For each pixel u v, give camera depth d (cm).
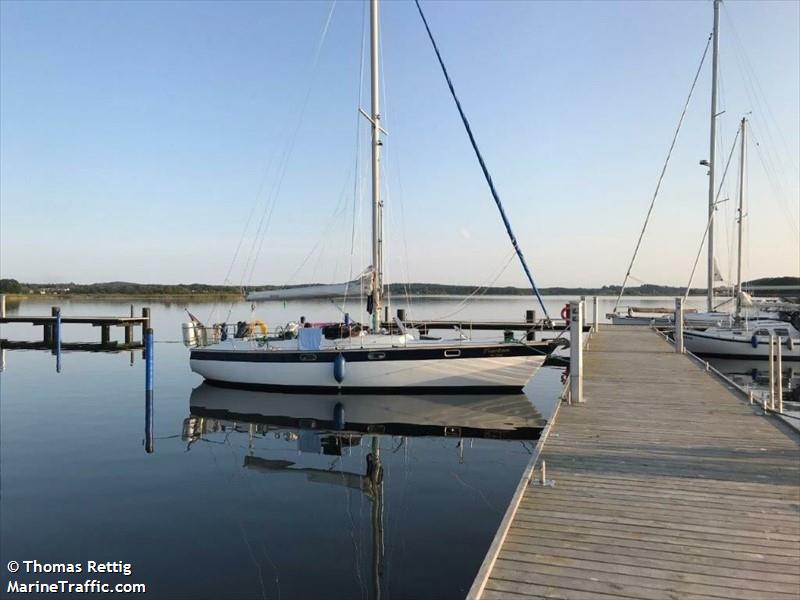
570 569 406
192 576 542
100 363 2345
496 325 2634
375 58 1563
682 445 708
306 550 597
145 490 798
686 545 439
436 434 1144
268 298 1577
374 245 1535
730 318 2503
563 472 611
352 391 1462
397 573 543
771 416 862
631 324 3086
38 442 1080
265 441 1094
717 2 2573
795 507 508
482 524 660
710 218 2662
